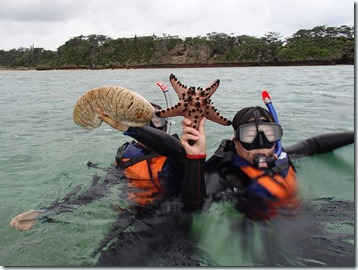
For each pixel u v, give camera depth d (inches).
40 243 38.2
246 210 39.8
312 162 55.1
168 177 48.1
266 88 197.3
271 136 42.4
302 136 81.7
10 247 37.7
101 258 34.4
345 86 199.3
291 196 42.2
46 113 128.3
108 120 36.0
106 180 52.7
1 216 45.8
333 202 43.6
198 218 38.8
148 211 42.0
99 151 75.7
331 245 34.0
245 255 33.9
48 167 65.5
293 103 133.2
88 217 43.1
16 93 217.8
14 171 63.6
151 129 38.7
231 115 111.6
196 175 38.2
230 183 43.6
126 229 38.9
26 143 83.5
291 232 36.2
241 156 44.5
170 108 37.0
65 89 248.5
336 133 57.1
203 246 35.6
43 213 44.6
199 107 36.7
